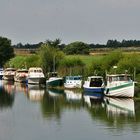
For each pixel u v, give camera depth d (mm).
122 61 90438
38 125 56375
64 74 110938
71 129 53719
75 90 96562
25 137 50531
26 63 139250
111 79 80438
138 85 80312
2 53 177625
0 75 153000
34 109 69312
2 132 53000
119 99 77875
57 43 134875
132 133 51250
